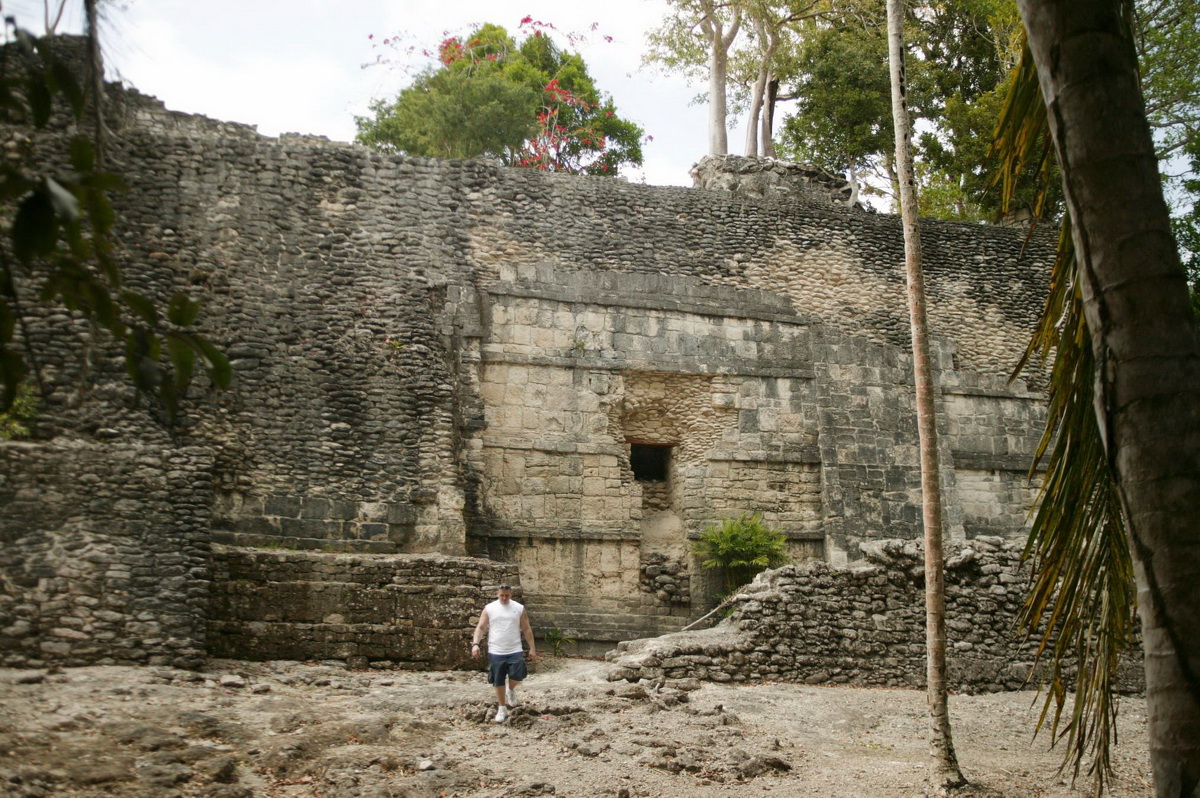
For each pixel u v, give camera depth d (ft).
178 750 29.04
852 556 61.26
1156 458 14.20
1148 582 14.15
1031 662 47.47
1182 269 14.84
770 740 35.53
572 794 28.68
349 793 27.32
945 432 66.28
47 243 11.24
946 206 94.53
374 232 60.23
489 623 35.78
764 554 57.36
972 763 34.91
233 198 58.08
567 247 64.08
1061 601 21.66
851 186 76.59
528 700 37.50
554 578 56.85
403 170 62.08
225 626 42.16
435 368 56.80
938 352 68.80
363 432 54.60
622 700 38.68
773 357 64.49
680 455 62.28
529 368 60.13
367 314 57.62
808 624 46.03
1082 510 20.99
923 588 48.03
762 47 92.07
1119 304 14.69
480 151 92.22
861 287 69.36
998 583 48.62
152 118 58.75
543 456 58.80
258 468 52.44
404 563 44.88
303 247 58.44
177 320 13.04
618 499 59.06
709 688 42.29
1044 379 70.28
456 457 56.18
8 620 37.65
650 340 62.64
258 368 54.60
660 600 57.72
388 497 53.57
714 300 64.59
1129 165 14.96
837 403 64.13
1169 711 13.82
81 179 11.91
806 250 68.80
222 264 56.54
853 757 35.12
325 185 60.23
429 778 28.89
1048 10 15.57
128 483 40.93
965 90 100.83
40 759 27.09
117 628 38.86
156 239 55.98
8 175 11.23
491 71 103.50
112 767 27.07
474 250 61.98
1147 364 14.42
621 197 66.23
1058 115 15.43
